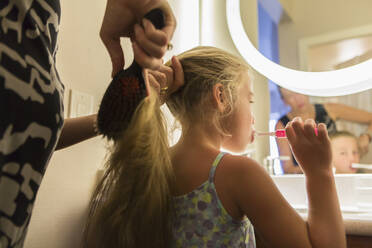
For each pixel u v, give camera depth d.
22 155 0.35
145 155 0.53
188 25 1.28
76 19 0.87
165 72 0.61
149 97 0.51
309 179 0.59
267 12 1.16
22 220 0.36
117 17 0.47
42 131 0.37
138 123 0.50
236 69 0.69
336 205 0.56
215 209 0.54
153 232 0.53
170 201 0.56
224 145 0.67
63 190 0.83
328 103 1.06
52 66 0.41
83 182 0.88
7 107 0.33
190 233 0.55
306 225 0.54
